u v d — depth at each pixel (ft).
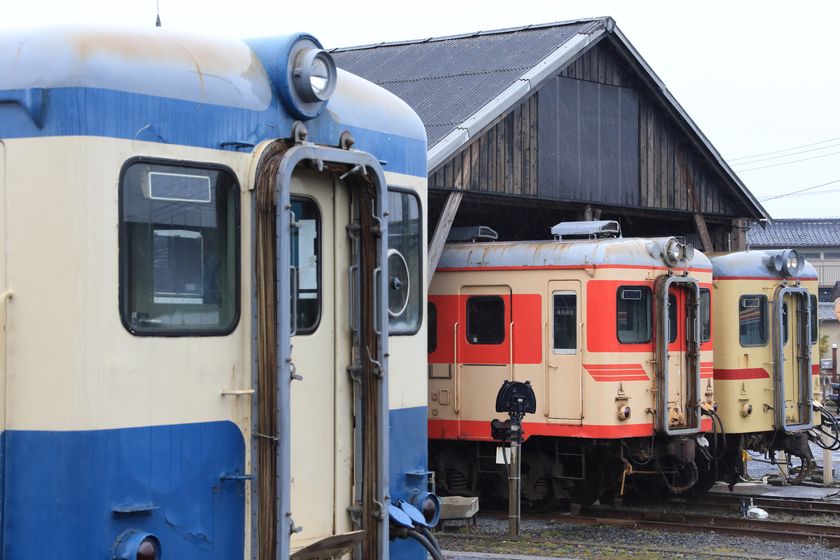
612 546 40.52
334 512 21.06
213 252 18.92
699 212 63.26
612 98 57.82
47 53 17.57
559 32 56.49
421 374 24.03
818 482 58.70
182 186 18.52
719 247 67.10
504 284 48.03
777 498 52.21
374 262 21.42
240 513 19.11
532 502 49.93
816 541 42.09
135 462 17.67
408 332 23.62
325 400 20.92
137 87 17.97
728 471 53.93
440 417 49.39
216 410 18.80
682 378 48.47
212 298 18.88
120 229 17.61
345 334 21.40
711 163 62.64
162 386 18.07
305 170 20.56
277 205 19.10
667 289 46.93
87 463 17.12
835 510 48.57
